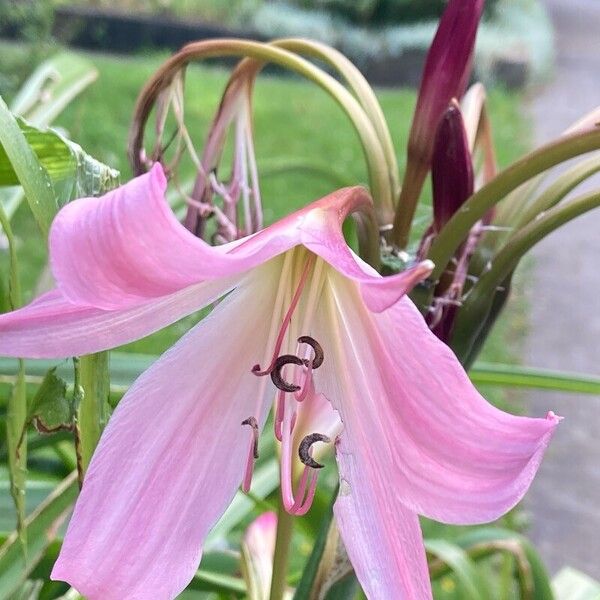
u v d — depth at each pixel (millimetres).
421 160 208
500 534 318
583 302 1148
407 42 2092
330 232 146
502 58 2033
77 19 1620
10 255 176
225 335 171
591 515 762
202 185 245
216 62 1934
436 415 149
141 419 163
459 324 206
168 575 161
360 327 165
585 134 176
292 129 1563
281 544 209
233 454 169
